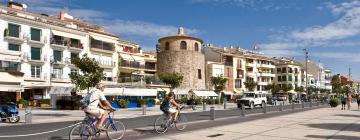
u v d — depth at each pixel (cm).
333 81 15150
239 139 1248
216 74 8400
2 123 2280
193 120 2331
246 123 1889
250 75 9725
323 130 1509
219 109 4491
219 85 7294
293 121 2003
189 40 7062
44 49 5244
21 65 4888
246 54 9962
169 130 1602
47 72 5259
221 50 9294
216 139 1254
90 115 1173
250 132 1455
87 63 3641
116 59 6612
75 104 4059
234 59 9219
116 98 5000
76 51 5728
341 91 13038
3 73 3891
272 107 4788
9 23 4819
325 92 13000
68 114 3253
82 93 4256
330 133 1396
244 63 9600
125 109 4409
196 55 7094
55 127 1941
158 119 1523
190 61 6994
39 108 4378
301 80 12031
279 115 2630
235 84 9125
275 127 1655
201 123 2033
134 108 4700
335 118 2230
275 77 11675
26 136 1445
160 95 5912
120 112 3706
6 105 2362
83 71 3694
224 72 8750
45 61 5234
